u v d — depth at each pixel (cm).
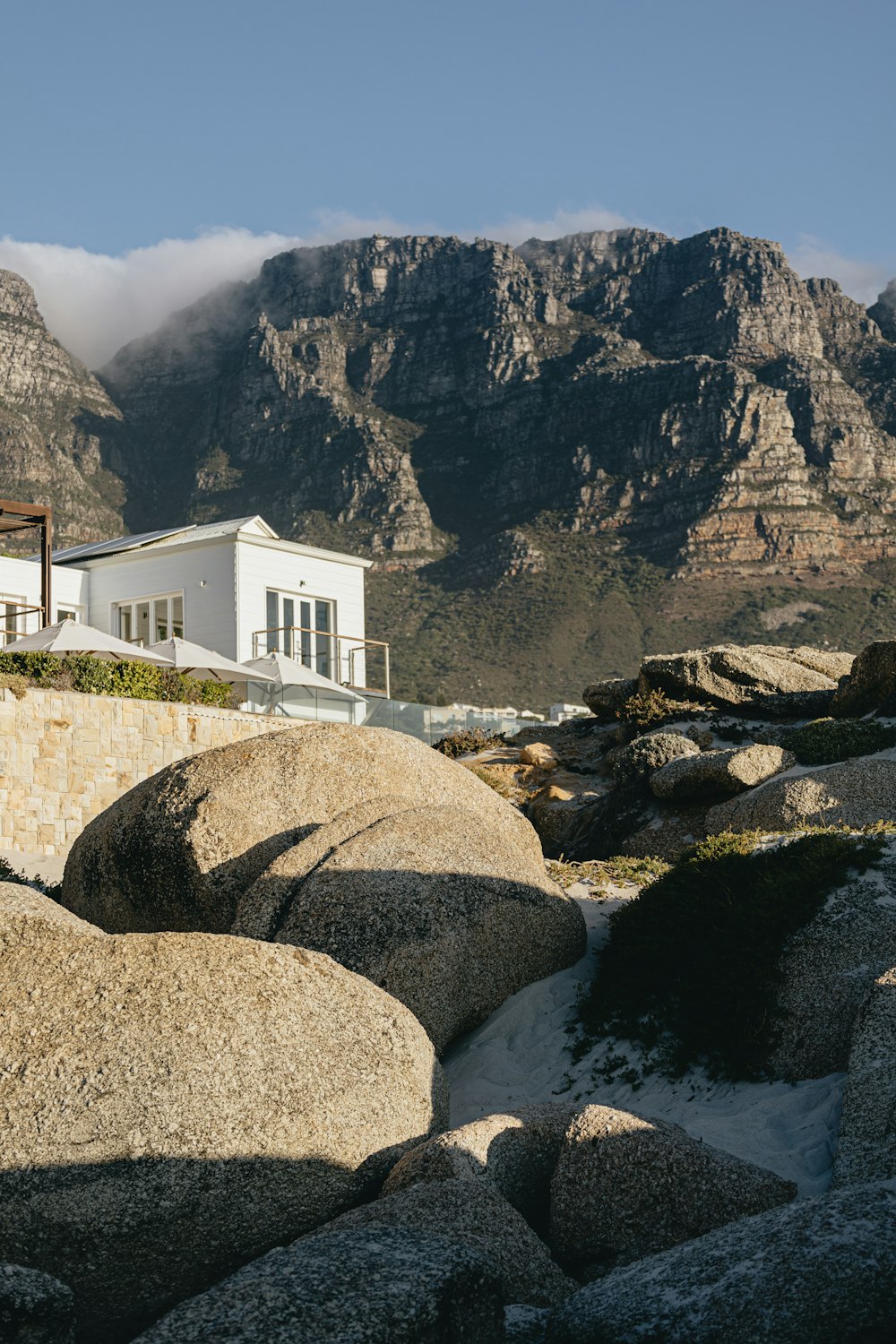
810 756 1794
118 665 2147
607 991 982
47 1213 609
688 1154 664
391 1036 747
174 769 1170
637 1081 871
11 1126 620
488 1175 684
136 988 676
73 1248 612
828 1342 484
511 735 2602
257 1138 652
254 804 1129
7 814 1839
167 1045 654
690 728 2102
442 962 962
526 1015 986
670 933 1001
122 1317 634
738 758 1733
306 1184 665
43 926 797
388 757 1201
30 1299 512
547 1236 691
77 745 1939
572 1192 677
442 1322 502
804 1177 699
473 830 1066
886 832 1055
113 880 1157
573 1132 689
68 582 3369
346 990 747
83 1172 615
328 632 3403
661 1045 902
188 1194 630
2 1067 638
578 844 1872
